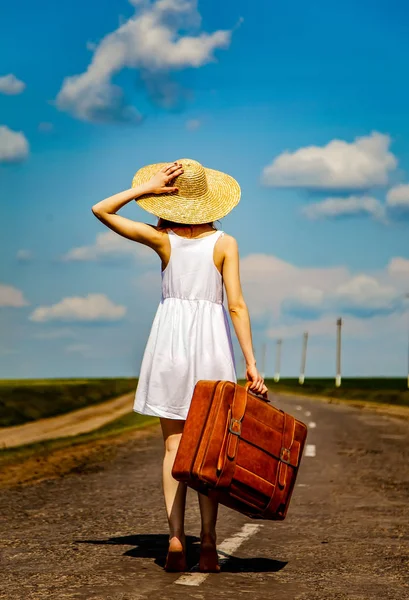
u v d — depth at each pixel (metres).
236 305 5.41
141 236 5.45
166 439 5.45
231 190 5.64
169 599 4.74
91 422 35.34
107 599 4.71
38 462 14.30
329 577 5.59
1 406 39.88
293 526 7.80
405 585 5.39
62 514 8.29
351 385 124.06
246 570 5.71
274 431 5.15
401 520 8.22
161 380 5.34
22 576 5.34
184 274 5.44
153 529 7.35
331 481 11.59
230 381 5.34
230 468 4.96
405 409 44.94
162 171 5.48
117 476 12.05
